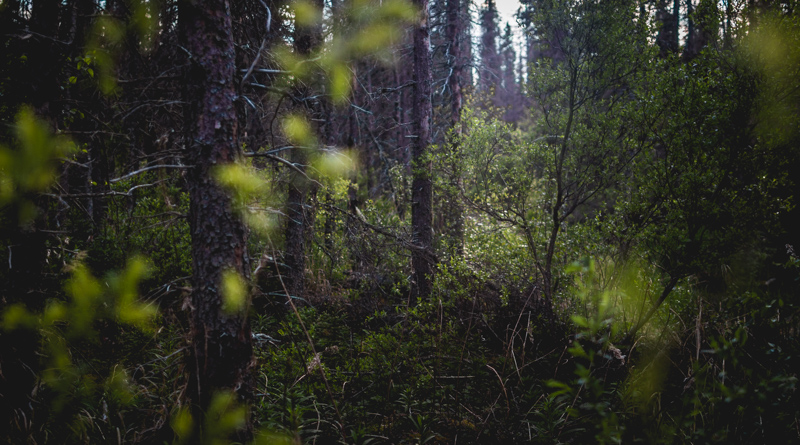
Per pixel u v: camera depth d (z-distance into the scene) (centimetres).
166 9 315
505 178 688
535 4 600
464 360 524
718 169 464
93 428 325
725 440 275
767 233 516
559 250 615
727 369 381
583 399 410
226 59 292
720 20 474
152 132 434
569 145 609
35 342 299
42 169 211
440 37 1238
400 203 1006
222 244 288
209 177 285
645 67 560
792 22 422
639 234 514
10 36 281
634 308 534
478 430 400
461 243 759
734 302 475
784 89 442
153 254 507
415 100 851
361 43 286
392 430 397
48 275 317
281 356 456
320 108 538
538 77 617
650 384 416
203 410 284
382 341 511
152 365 382
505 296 596
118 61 332
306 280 776
